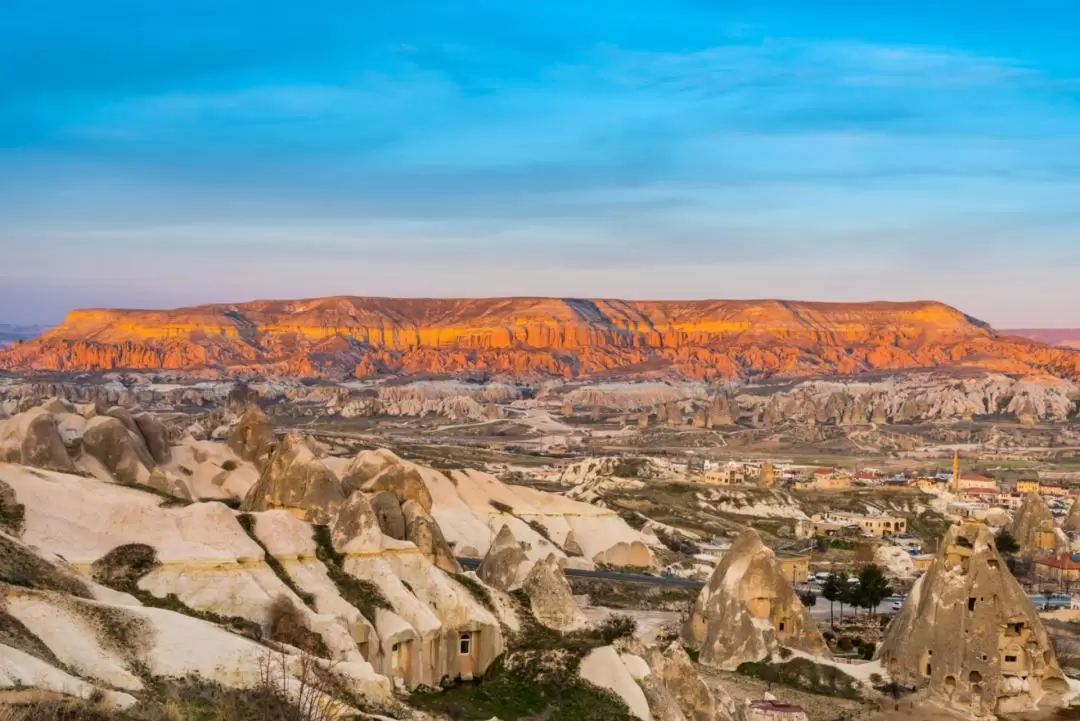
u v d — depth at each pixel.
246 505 121.44
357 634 88.69
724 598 121.12
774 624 121.31
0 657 60.25
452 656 95.50
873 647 128.88
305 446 121.12
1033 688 112.19
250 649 74.38
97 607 73.94
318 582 93.62
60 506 92.62
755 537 123.75
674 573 176.50
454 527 160.62
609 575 158.88
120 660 69.88
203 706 65.94
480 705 88.62
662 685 92.88
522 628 100.75
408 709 79.56
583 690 91.81
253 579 88.25
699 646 122.31
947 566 115.31
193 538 90.88
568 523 182.62
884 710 108.94
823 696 111.88
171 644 73.06
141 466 151.62
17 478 94.19
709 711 94.62
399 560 99.31
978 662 110.69
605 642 98.25
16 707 55.41
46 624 70.00
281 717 67.19
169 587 85.75
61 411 160.00
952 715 108.50
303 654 74.75
